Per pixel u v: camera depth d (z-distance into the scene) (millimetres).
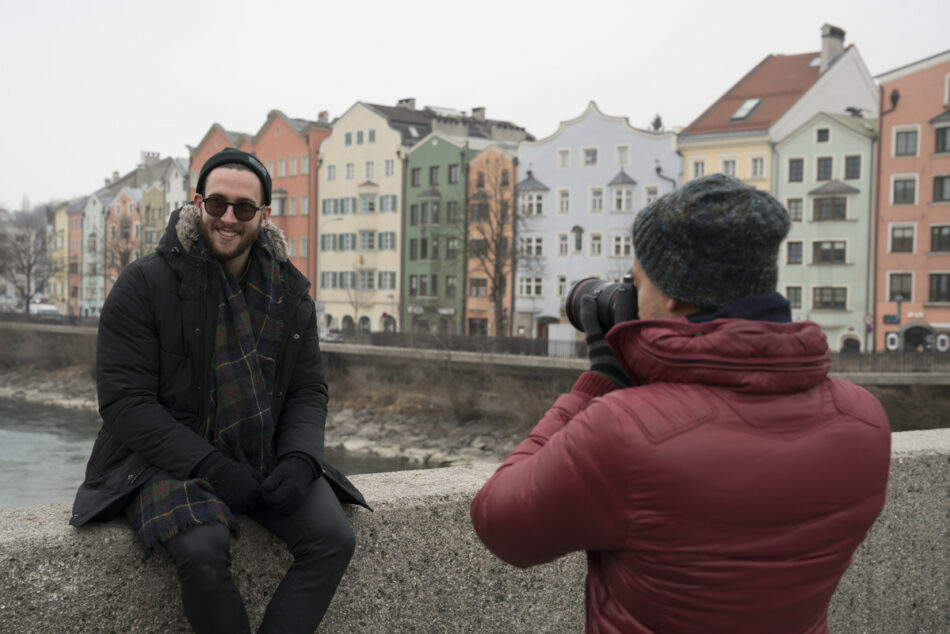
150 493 1962
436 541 2432
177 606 2088
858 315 47656
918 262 46156
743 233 1230
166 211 87625
